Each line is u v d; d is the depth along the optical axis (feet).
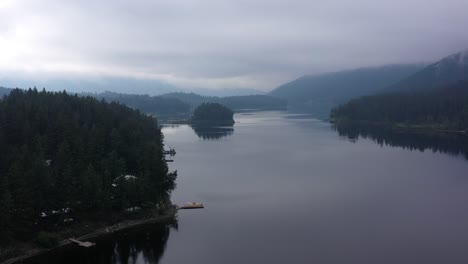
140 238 361.10
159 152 492.54
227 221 397.80
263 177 567.18
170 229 380.37
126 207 401.29
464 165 650.84
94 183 387.96
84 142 464.65
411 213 415.64
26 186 349.20
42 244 338.54
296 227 381.40
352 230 372.99
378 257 319.68
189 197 473.67
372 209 428.97
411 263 309.83
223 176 574.56
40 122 485.56
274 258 320.29
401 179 555.28
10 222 334.24
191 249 338.75
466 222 390.21
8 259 318.65
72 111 564.30
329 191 496.64
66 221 369.71
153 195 422.82
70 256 327.47
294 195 480.64
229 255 325.62
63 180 374.02
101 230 372.99
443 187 514.27
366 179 555.69
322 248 336.29
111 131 524.11
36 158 386.11
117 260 321.73
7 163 390.83
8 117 459.32
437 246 338.75
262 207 437.99
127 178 432.66
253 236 361.71
